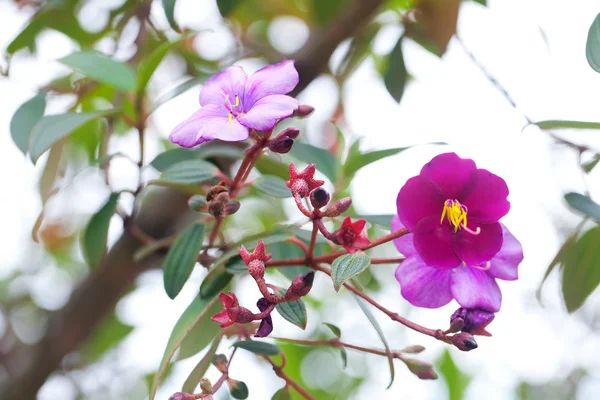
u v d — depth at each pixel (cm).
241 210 163
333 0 149
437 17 138
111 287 138
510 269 111
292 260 114
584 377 199
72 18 141
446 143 124
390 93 140
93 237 124
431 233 108
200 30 122
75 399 164
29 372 140
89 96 141
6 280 192
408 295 110
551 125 121
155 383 110
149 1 138
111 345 162
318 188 107
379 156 128
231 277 114
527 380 191
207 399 109
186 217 137
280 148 110
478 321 109
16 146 124
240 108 110
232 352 116
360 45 148
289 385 118
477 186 108
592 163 123
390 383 113
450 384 165
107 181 127
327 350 163
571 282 125
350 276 106
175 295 115
